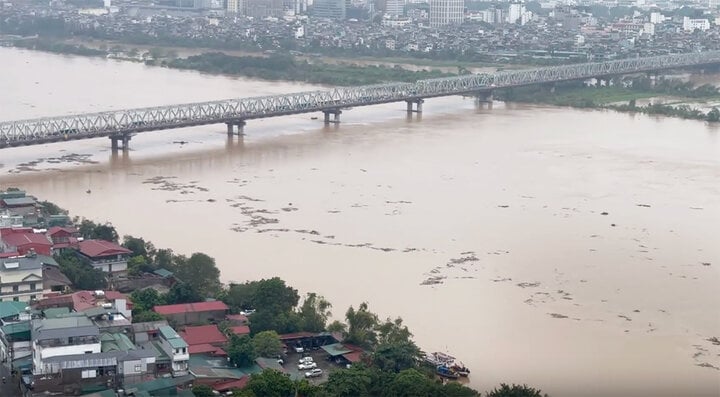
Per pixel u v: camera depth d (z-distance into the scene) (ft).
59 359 451.94
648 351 529.86
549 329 558.15
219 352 503.61
